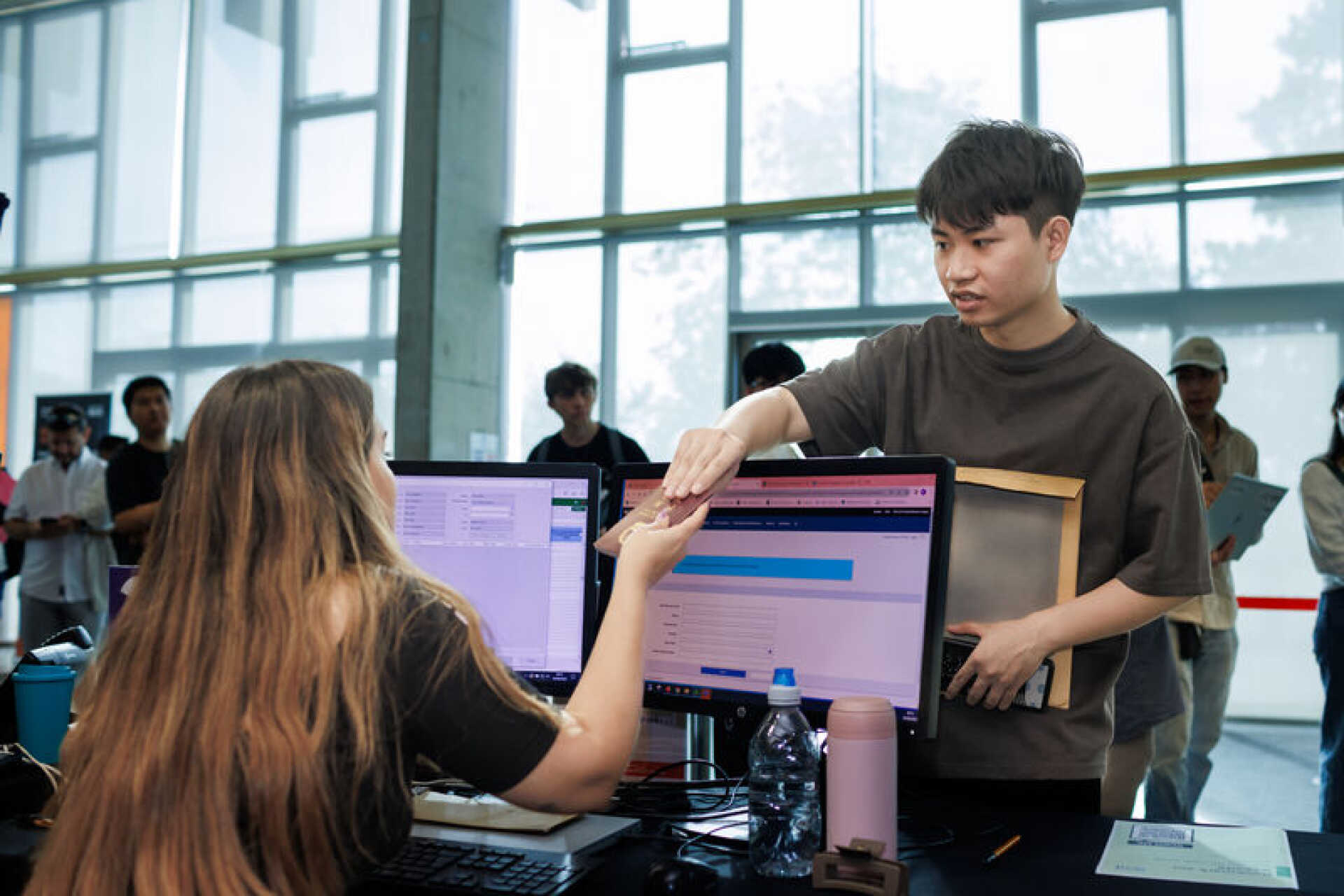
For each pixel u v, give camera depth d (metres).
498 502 1.64
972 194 1.31
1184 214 5.84
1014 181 1.30
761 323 6.55
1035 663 1.33
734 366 6.62
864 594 1.33
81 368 8.21
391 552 1.01
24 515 5.30
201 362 7.91
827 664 1.34
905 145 6.31
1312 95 5.65
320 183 7.53
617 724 1.03
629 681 1.06
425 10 6.62
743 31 6.64
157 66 7.99
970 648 1.36
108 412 8.04
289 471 0.97
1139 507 1.41
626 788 1.52
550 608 1.61
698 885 1.09
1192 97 5.81
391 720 0.94
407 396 6.56
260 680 0.91
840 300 6.42
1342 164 5.52
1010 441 1.45
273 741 0.89
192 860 0.88
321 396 1.01
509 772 0.96
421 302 6.55
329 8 7.52
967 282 1.34
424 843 1.25
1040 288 1.36
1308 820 3.89
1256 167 5.66
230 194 7.77
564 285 6.96
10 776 1.42
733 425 1.43
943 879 1.15
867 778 1.14
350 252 7.46
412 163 6.62
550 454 4.72
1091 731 1.43
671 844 1.32
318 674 0.91
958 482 1.46
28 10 8.32
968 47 6.20
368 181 7.42
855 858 1.11
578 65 6.97
